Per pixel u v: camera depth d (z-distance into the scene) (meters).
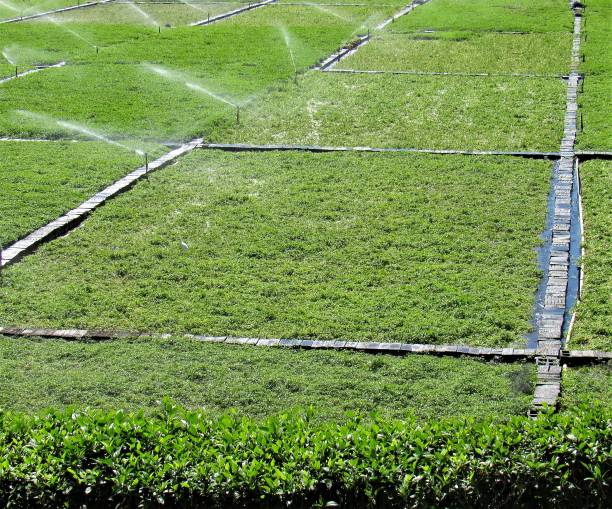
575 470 8.12
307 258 14.91
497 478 7.95
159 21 40.03
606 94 24.91
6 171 19.11
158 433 8.43
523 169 19.05
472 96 25.09
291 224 16.31
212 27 37.41
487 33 34.81
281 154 20.36
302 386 10.99
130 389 11.01
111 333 12.46
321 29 36.53
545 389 10.75
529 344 12.04
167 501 8.02
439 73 27.92
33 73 28.39
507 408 10.35
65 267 14.73
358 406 10.52
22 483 8.09
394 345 11.96
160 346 12.12
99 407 10.61
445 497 7.85
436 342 12.13
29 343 12.23
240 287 13.88
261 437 8.30
